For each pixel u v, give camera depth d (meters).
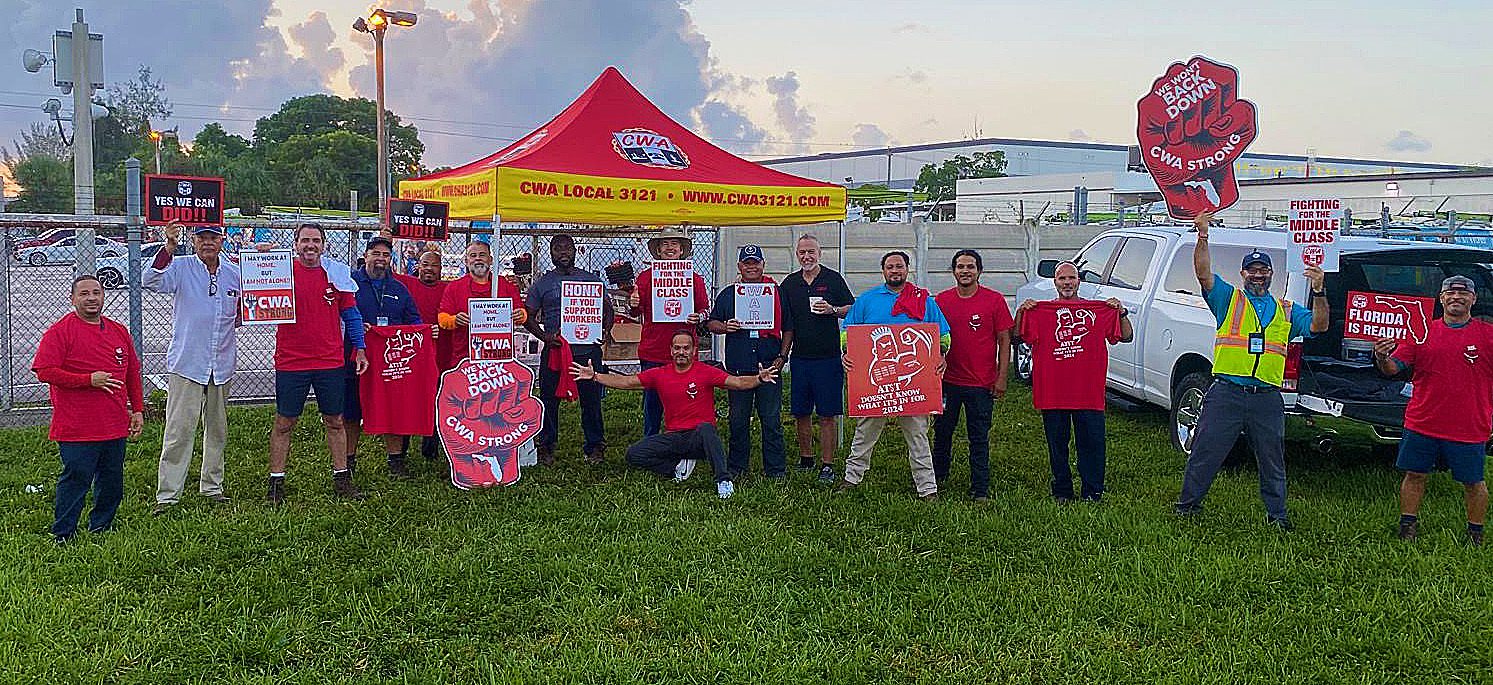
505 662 4.36
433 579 5.24
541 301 7.77
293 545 5.73
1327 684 4.29
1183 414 8.04
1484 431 5.77
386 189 22.06
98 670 4.17
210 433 6.53
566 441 8.41
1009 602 5.07
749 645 4.56
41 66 16.22
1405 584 5.30
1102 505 6.68
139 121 67.06
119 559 5.40
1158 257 8.78
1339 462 7.81
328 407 6.56
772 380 7.30
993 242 16.97
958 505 6.65
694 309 7.62
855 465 7.12
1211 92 6.02
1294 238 6.15
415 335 7.05
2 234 9.01
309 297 6.40
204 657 4.37
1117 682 4.30
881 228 15.91
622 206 7.56
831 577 5.39
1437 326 5.82
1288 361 6.74
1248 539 5.99
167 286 6.29
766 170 8.58
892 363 6.81
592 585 5.20
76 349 5.48
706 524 6.18
